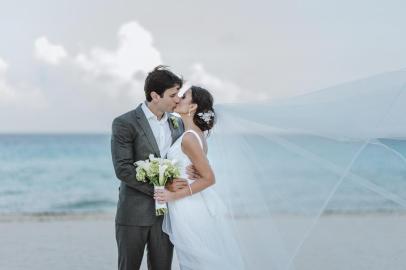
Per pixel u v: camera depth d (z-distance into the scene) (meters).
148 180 4.41
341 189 12.77
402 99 4.32
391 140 4.43
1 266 6.94
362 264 6.83
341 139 4.45
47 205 20.05
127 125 4.42
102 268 6.86
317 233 8.91
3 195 21.27
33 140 26.91
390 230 9.54
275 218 4.49
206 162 4.36
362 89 4.39
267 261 4.43
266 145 4.60
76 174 22.92
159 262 4.52
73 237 9.09
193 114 4.43
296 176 11.93
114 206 20.11
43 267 6.89
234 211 4.57
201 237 4.39
